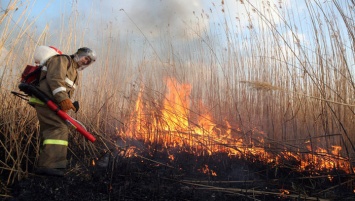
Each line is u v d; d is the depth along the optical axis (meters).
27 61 3.84
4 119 3.49
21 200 2.53
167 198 2.73
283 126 4.40
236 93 5.14
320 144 4.02
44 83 3.10
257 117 4.77
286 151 3.71
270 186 3.08
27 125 3.79
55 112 3.03
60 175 3.00
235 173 3.48
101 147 4.30
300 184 3.06
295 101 4.41
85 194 2.72
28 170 3.16
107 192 2.79
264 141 4.21
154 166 3.68
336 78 3.96
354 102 3.78
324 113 3.95
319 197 2.77
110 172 3.27
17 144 3.19
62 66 3.09
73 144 4.15
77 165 3.50
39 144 3.29
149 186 3.01
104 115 5.20
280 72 4.63
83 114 4.68
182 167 3.67
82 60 3.29
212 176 3.39
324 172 3.33
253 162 3.75
